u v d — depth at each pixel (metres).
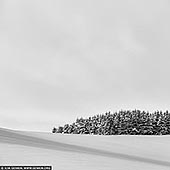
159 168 19.88
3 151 19.92
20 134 34.19
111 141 36.97
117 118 111.00
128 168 18.31
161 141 38.91
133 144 35.69
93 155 22.69
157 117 109.75
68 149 25.20
